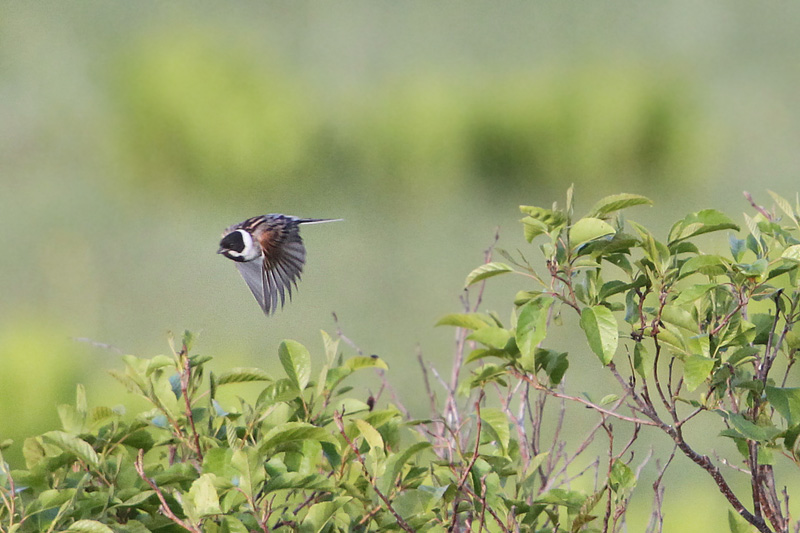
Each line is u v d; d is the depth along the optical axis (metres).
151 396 4.11
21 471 3.94
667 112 24.12
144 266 18.52
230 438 3.83
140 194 23.73
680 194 22.91
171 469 3.85
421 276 16.91
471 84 27.36
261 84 25.80
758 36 29.02
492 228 19.97
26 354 12.35
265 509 3.62
